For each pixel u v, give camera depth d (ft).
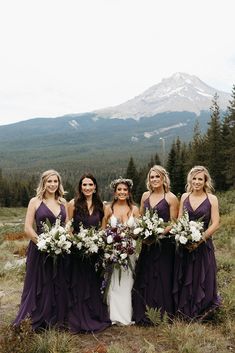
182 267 20.42
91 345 17.76
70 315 19.27
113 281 20.31
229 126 168.96
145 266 20.59
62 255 18.86
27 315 18.34
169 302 20.48
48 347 16.46
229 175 153.69
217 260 34.24
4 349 15.85
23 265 37.93
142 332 19.10
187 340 17.29
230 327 18.79
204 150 177.68
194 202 21.06
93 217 20.92
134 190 215.31
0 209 246.68
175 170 189.47
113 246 19.83
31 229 19.62
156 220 20.11
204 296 19.98
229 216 66.64
